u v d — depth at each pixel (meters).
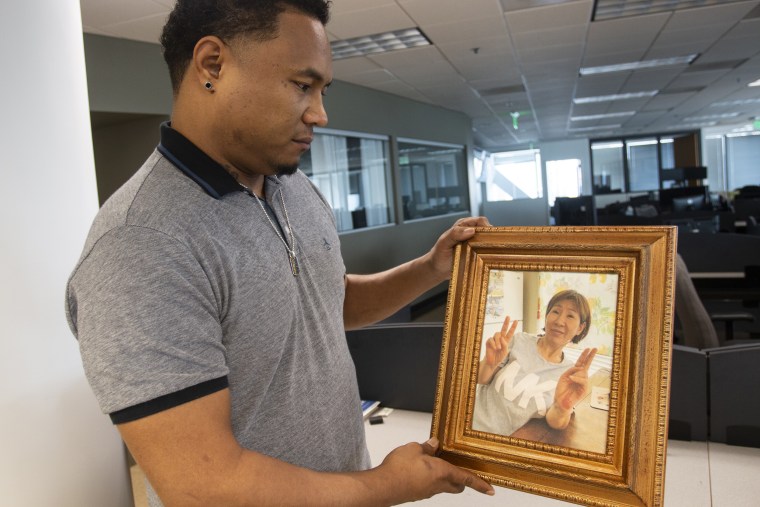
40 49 0.93
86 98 1.08
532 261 0.87
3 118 0.85
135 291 0.60
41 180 0.91
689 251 4.26
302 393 0.80
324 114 0.72
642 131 14.53
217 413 0.62
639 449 0.71
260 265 0.73
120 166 4.61
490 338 0.87
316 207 0.94
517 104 9.03
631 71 7.12
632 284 0.77
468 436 0.84
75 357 0.95
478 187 14.70
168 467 0.59
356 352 1.82
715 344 2.16
